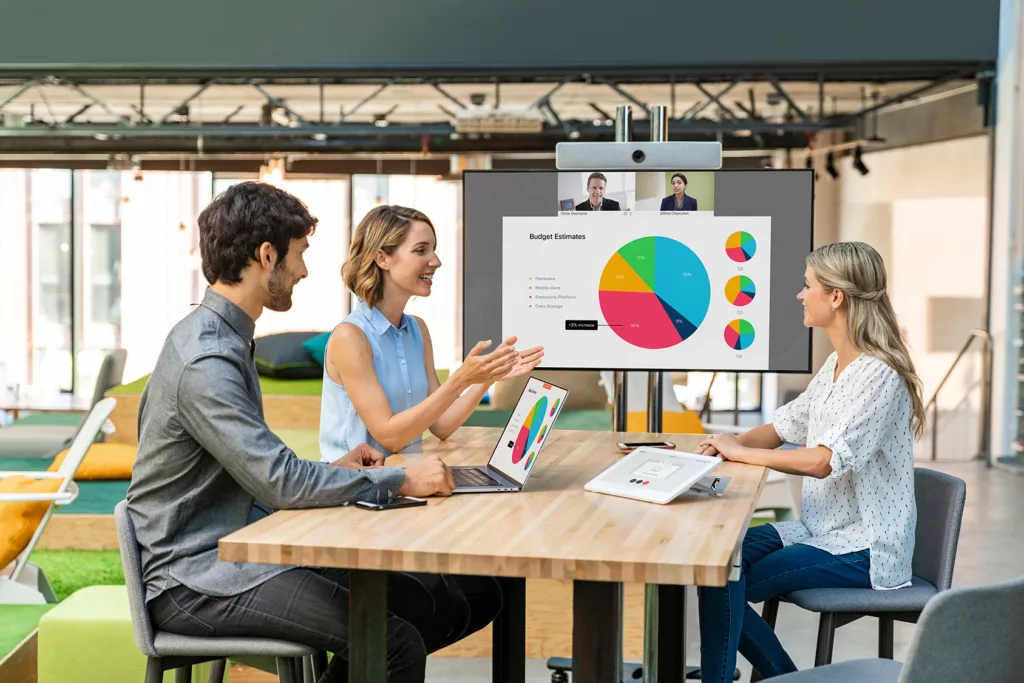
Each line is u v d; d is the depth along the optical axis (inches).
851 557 101.7
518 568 66.2
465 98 474.3
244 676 136.2
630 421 199.8
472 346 119.0
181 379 81.0
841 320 104.3
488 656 146.7
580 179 117.0
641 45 323.0
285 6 325.7
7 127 421.1
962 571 204.7
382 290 109.4
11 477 141.3
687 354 118.0
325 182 527.2
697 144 116.0
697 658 144.6
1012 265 365.4
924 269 436.8
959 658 64.4
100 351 538.9
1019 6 362.0
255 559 69.1
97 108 511.8
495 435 115.2
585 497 83.6
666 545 68.8
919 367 438.6
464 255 118.4
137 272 536.7
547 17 323.9
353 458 98.0
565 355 118.6
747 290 116.9
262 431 80.2
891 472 102.7
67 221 535.5
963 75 345.4
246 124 417.7
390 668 81.7
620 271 117.5
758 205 116.3
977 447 379.2
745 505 80.9
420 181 530.0
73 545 168.2
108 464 197.9
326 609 80.5
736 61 322.0
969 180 405.1
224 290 84.9
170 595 82.0
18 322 536.1
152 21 326.3
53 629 113.3
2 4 327.9
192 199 533.6
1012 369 365.1
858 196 492.1
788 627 163.6
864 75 349.7
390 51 325.4
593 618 71.9
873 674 80.7
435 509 79.3
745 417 515.8
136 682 113.6
